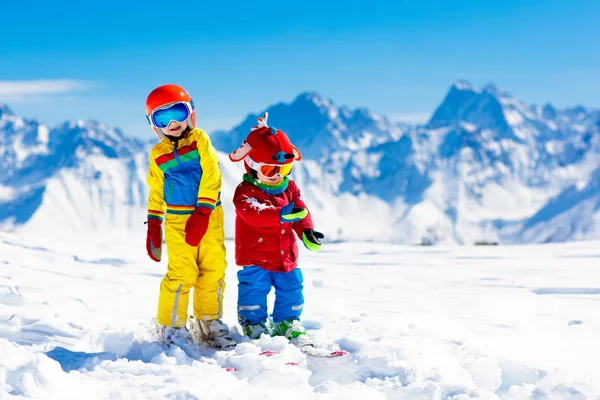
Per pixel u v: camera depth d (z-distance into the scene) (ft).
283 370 11.22
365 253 38.65
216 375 10.95
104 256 29.19
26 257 26.11
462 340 13.64
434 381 11.05
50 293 18.48
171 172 13.37
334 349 12.76
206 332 13.61
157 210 13.67
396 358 11.94
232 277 25.04
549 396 10.66
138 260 29.48
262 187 13.82
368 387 10.84
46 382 9.81
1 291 16.67
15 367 10.22
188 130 13.66
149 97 13.38
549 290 22.47
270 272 13.89
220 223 13.75
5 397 9.36
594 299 20.45
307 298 20.39
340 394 10.41
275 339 12.80
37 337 13.44
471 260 33.42
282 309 13.88
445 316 17.22
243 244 13.82
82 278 22.85
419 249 41.32
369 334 14.26
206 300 13.57
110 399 9.70
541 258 33.68
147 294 20.48
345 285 23.88
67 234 48.57
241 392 10.09
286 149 13.60
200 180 13.35
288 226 13.91
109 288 21.09
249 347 12.46
